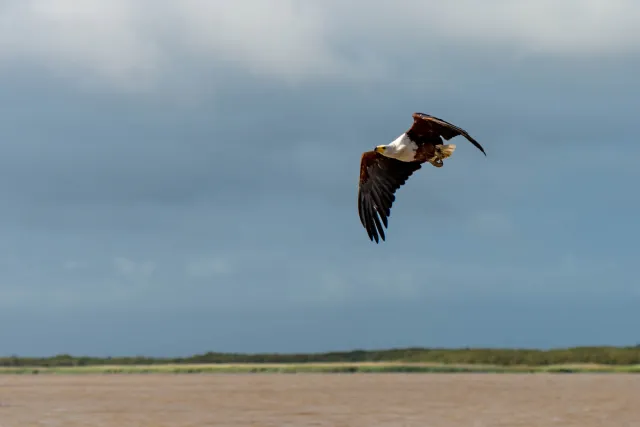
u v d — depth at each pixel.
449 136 17.78
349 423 40.53
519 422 40.56
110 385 70.06
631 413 43.88
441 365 91.75
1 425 41.06
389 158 18.30
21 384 73.19
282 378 79.31
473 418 42.03
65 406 49.81
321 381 72.88
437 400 51.41
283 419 42.34
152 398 55.16
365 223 18.27
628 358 87.69
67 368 101.62
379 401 51.00
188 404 50.50
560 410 45.31
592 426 39.06
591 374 78.44
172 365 104.19
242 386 66.81
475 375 79.75
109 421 42.34
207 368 97.81
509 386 63.06
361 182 18.44
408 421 41.06
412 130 17.84
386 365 94.56
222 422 41.47
